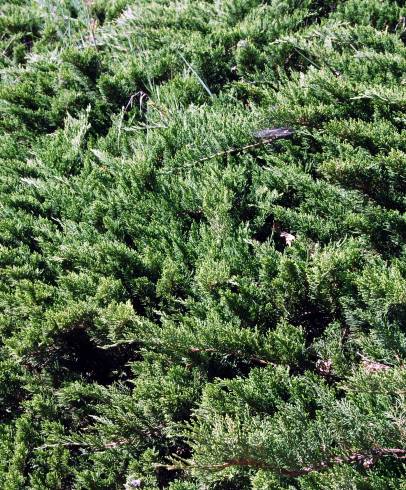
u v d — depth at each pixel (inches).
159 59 160.6
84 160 138.9
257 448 68.9
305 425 76.0
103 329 100.3
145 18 182.5
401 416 70.9
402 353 80.2
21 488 84.5
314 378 83.3
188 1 189.8
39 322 102.3
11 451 89.4
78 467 89.5
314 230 106.7
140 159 127.8
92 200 128.0
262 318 96.3
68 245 112.9
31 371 104.3
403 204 103.9
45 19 209.6
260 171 121.7
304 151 123.3
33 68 176.9
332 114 121.6
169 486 86.2
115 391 95.8
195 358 91.4
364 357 83.6
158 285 102.6
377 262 96.9
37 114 156.9
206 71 156.4
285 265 92.6
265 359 90.0
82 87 163.8
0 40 209.6
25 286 108.2
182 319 94.9
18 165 141.6
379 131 113.6
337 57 139.6
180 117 139.8
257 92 144.6
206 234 110.3
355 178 102.1
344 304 91.5
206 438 71.2
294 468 70.3
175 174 129.2
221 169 126.3
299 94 129.9
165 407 86.3
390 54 132.3
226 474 74.4
